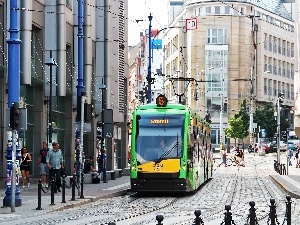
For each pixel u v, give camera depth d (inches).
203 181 3225.9
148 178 2479.1
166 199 2480.3
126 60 4722.0
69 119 3489.2
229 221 979.3
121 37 4217.5
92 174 3316.9
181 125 2522.1
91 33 3627.0
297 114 4138.8
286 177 3946.9
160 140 2507.4
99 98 3833.7
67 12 3405.5
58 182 2534.5
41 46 3083.2
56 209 1929.1
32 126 3090.6
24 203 2069.4
